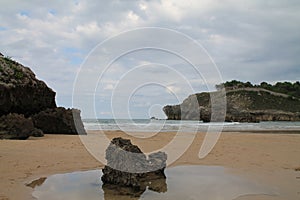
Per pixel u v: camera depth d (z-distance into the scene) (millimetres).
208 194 5848
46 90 21766
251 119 60656
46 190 5984
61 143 13344
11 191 5824
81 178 7031
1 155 9461
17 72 19906
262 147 12734
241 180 6934
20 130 15172
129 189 6191
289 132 24047
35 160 8961
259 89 80375
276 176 7352
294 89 88438
